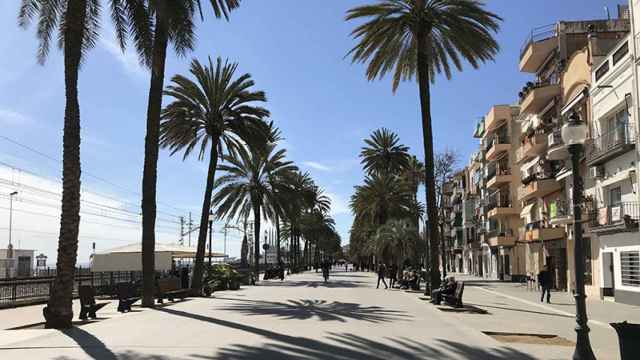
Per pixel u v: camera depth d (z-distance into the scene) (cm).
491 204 6425
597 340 1389
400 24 2673
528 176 4391
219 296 2731
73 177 1537
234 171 4900
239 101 3203
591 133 3030
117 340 1224
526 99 4028
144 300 2128
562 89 3591
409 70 2952
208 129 3170
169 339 1238
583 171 3195
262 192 4953
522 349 1155
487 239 6631
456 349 1131
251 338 1254
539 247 4381
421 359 1026
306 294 2872
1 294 2239
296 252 9856
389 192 5988
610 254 2928
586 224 3194
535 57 3997
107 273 3241
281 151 5019
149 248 2167
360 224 6762
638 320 1919
